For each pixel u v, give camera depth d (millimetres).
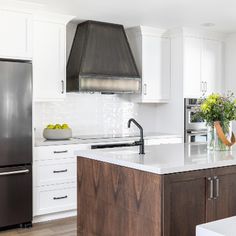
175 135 5141
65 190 4184
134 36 5215
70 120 4922
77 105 4980
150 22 4793
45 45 4258
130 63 4973
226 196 2562
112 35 4879
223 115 2973
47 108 4719
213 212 2482
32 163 3900
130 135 5062
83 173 2947
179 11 4234
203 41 5414
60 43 4371
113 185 2586
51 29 4297
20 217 3816
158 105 5645
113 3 3879
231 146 3074
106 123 5258
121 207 2512
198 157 2631
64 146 4160
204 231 1028
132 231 2416
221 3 3908
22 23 3863
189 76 5254
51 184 4082
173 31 5242
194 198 2367
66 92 4750
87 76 4496
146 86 5137
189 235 2342
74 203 4254
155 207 2227
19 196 3803
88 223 2883
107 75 4664
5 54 3766
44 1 3771
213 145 3041
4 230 3756
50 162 4066
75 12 4250
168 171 2199
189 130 5258
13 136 3738
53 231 3721
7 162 3709
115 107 5348
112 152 2887
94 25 4734
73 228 3818
